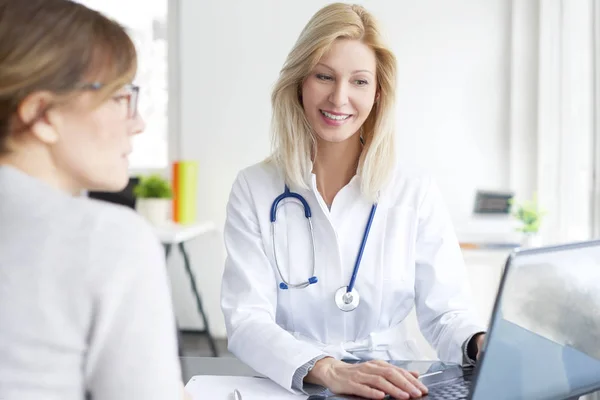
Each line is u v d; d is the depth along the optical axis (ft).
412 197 4.91
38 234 2.01
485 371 2.83
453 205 11.55
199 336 12.46
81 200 2.10
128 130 2.31
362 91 4.57
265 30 11.85
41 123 2.09
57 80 2.05
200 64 12.03
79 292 1.98
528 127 11.12
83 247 2.00
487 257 9.51
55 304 1.97
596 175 8.55
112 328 2.01
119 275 2.01
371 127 4.91
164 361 2.07
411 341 4.94
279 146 4.87
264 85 11.93
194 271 12.41
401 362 4.14
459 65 11.42
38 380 1.94
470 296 4.81
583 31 9.07
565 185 9.95
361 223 4.82
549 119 10.60
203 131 12.14
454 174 11.55
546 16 10.63
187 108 12.14
